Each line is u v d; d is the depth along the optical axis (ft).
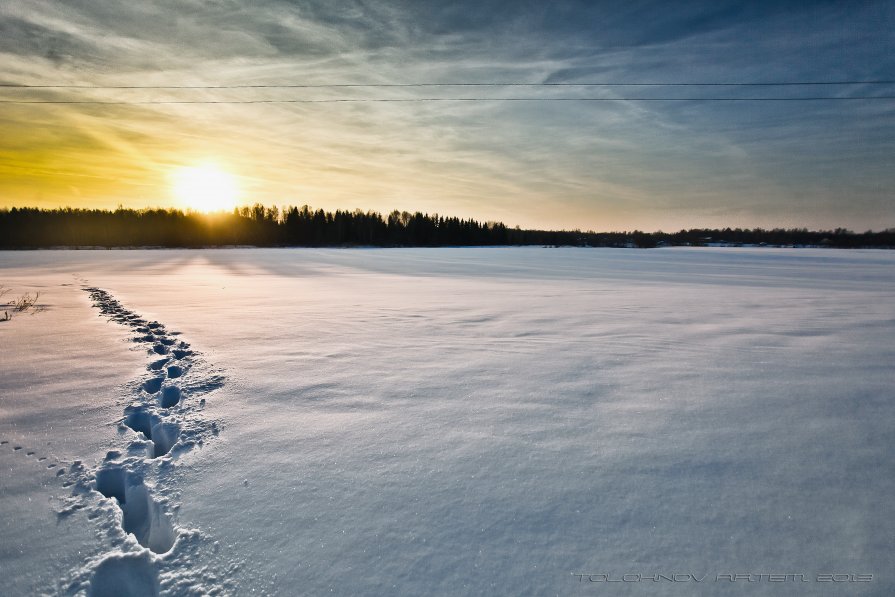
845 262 95.91
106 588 5.07
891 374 12.08
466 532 5.64
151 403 10.27
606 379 11.79
